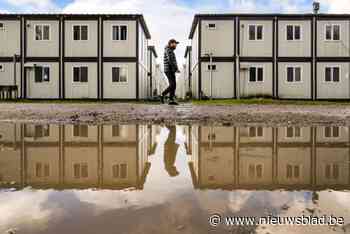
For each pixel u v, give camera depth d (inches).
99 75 792.9
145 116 280.1
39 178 79.4
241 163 99.0
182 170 89.1
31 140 149.8
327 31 797.9
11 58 796.6
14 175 82.7
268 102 602.2
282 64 798.5
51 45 792.9
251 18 792.3
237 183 74.4
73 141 146.9
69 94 796.0
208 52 797.9
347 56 800.3
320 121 250.4
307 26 796.6
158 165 96.0
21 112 319.9
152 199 61.1
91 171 88.0
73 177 80.4
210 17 793.6
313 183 74.6
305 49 797.9
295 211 54.5
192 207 56.4
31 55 794.8
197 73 837.2
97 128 203.9
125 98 797.9
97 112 313.7
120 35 791.7
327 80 801.6
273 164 97.5
